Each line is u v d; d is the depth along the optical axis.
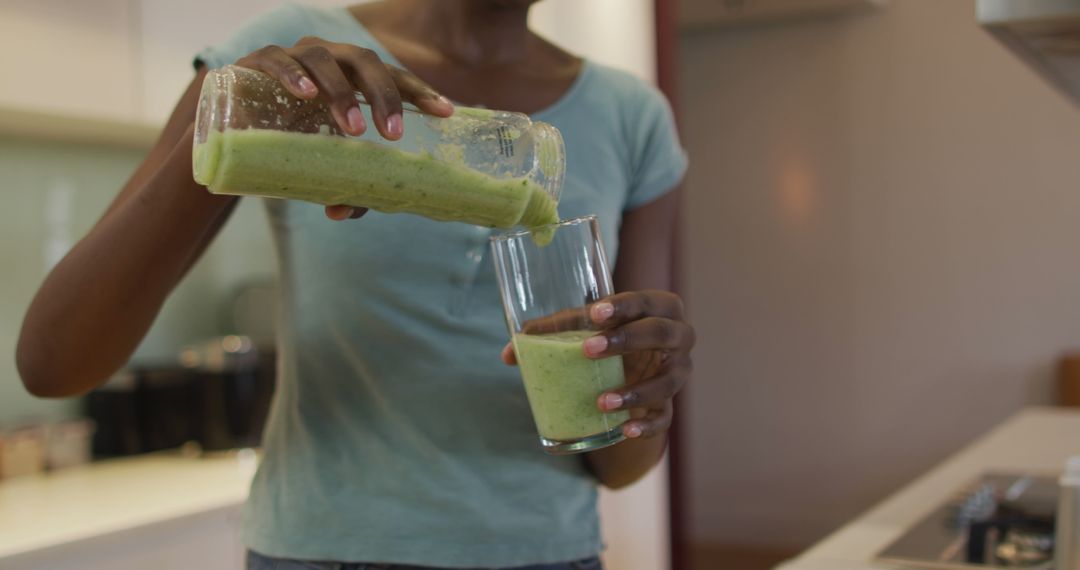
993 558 1.42
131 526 1.98
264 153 0.72
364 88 0.73
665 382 0.90
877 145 4.80
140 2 2.30
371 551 1.00
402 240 1.01
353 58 0.74
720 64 5.07
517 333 0.90
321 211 1.02
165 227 0.88
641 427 0.89
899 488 4.84
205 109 0.72
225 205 0.91
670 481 3.80
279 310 1.08
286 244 1.05
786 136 4.97
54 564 1.85
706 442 5.22
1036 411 3.04
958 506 1.72
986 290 4.65
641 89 1.21
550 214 0.89
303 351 1.04
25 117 2.27
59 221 2.65
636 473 1.12
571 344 0.87
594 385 0.88
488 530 1.02
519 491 1.04
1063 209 4.50
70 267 0.90
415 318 1.01
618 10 3.04
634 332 0.87
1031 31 1.49
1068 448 2.33
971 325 4.68
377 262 1.01
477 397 1.02
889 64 4.75
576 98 1.14
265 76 0.73
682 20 4.93
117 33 2.26
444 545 1.01
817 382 4.98
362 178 0.76
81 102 2.21
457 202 0.82
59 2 2.16
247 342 2.73
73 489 2.31
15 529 1.94
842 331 4.92
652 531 3.09
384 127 0.72
